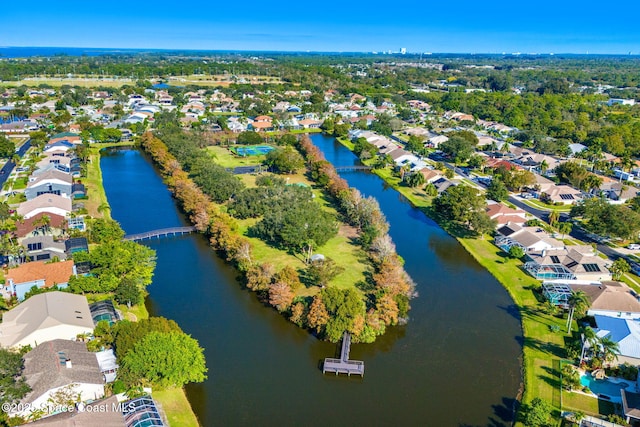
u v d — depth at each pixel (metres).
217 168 161.62
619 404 69.44
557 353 81.62
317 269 98.38
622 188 159.12
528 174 168.75
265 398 71.31
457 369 78.75
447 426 66.94
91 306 86.06
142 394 66.62
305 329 88.25
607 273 106.38
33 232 116.38
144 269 98.75
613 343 74.31
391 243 120.31
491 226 127.19
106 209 141.50
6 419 59.97
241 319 91.19
